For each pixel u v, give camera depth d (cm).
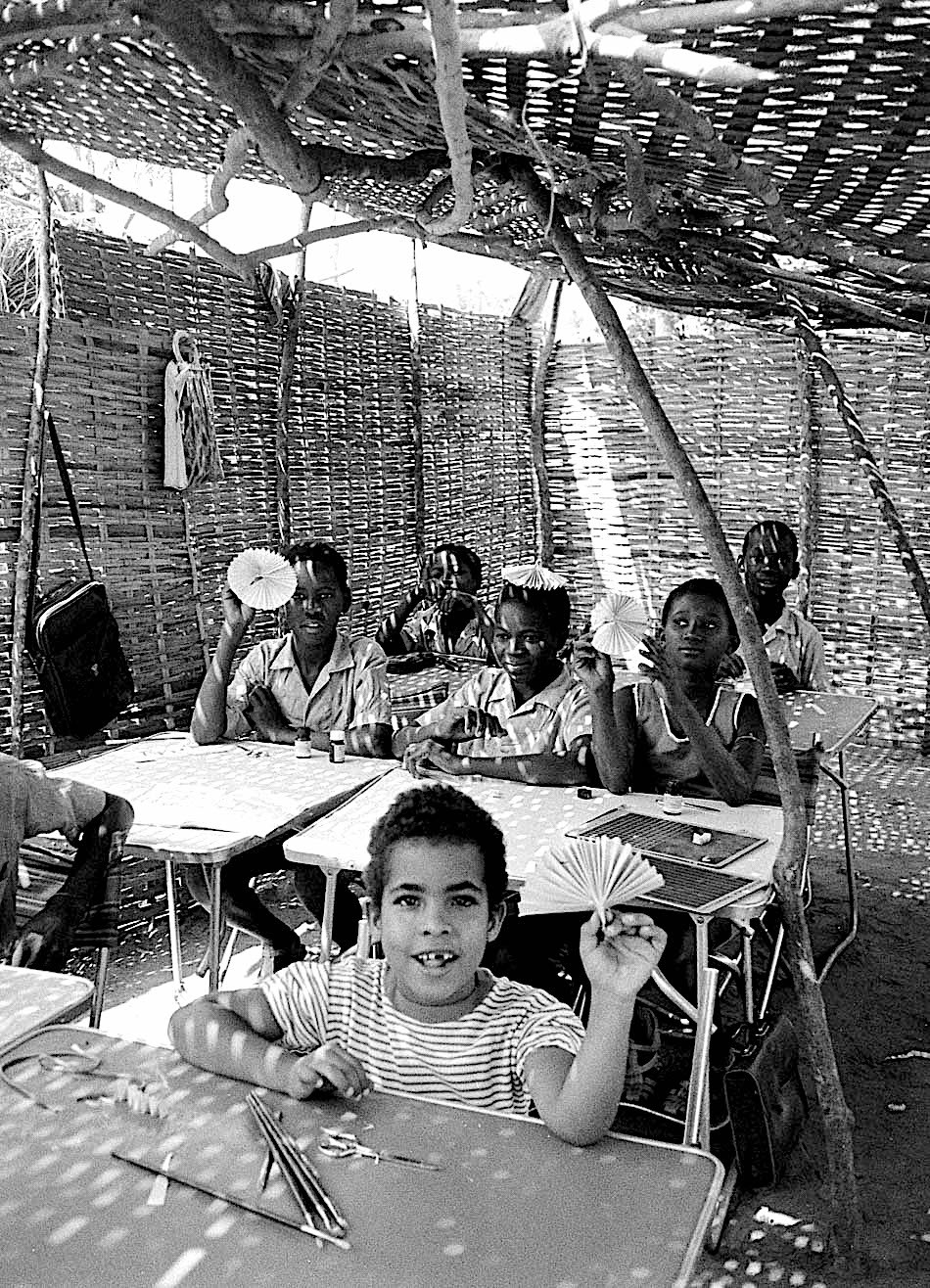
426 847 184
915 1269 272
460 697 420
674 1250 132
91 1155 151
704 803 350
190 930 488
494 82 204
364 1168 148
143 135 316
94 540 473
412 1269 128
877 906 516
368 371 686
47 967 267
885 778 711
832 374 374
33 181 543
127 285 489
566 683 401
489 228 316
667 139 220
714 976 277
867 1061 378
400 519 729
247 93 208
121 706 422
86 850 287
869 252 286
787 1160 316
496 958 345
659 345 827
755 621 276
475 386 823
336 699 446
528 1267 128
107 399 475
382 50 188
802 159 215
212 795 363
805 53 165
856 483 758
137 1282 126
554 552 920
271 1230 135
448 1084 183
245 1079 171
